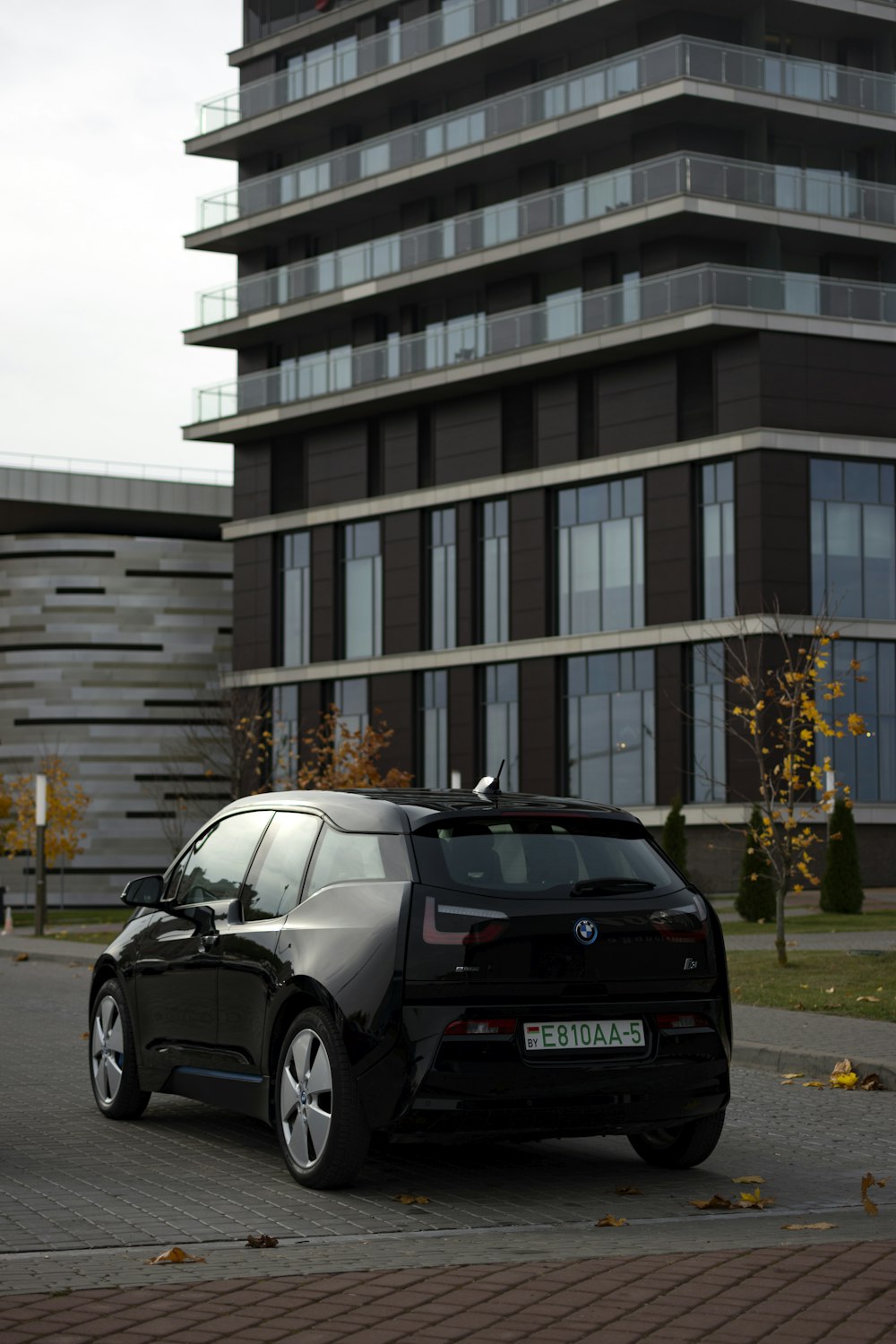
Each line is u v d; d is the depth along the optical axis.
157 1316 5.24
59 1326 5.12
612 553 43.62
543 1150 8.74
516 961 7.29
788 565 40.34
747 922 28.50
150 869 55.75
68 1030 15.04
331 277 48.44
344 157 48.59
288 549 51.44
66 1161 8.30
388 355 47.25
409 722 47.62
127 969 9.41
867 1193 7.66
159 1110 10.02
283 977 7.74
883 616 41.53
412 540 47.81
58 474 56.12
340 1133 7.31
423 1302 5.44
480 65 46.38
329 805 8.19
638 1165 8.37
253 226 50.56
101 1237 6.55
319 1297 5.51
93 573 56.53
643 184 41.34
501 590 46.03
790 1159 8.61
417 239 46.47
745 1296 5.49
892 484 41.88
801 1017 14.61
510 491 45.44
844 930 26.02
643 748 42.69
